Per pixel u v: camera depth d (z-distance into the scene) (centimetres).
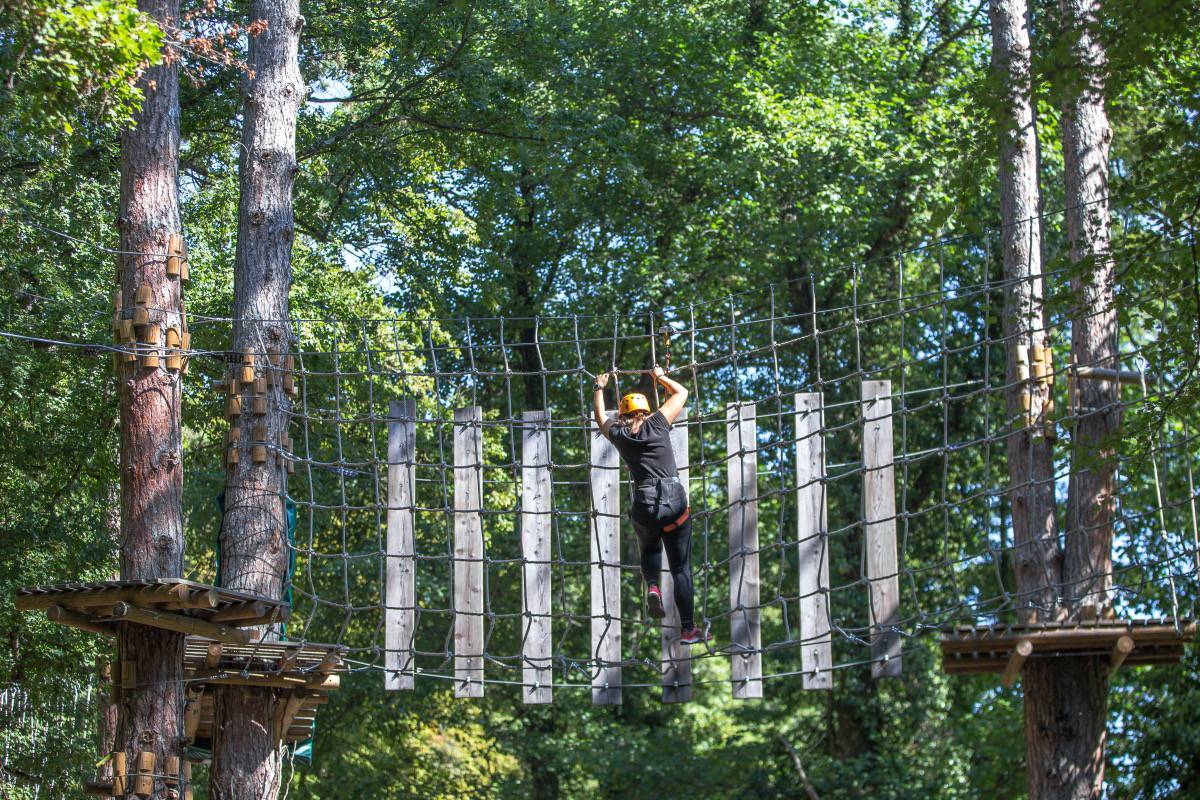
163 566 948
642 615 1911
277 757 999
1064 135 1188
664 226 2084
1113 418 1122
